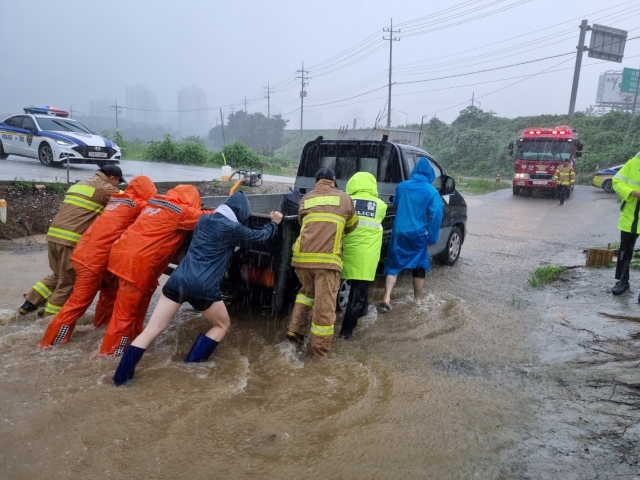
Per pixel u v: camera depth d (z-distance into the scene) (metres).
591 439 3.29
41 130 15.47
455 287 7.08
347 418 3.44
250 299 4.95
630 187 6.27
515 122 47.72
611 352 4.70
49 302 5.00
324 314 4.41
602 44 38.38
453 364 4.44
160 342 4.66
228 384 3.83
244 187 16.20
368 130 21.62
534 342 4.99
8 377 3.80
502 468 2.98
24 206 9.73
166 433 3.15
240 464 2.91
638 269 7.85
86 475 2.76
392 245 5.84
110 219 4.54
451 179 7.77
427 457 3.06
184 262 3.99
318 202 4.52
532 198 21.55
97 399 3.50
